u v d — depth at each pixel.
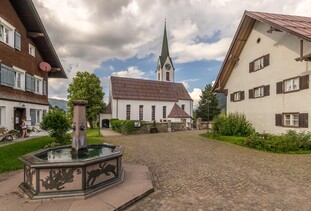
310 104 12.45
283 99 14.63
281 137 12.50
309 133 12.41
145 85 43.94
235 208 4.66
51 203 4.70
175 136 20.62
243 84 19.78
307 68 12.69
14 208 4.51
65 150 7.47
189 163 9.02
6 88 15.35
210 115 55.88
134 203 4.97
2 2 14.81
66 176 4.94
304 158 9.88
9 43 15.95
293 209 4.62
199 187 6.02
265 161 9.33
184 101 45.62
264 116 16.72
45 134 17.89
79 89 36.78
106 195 5.14
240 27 18.14
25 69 18.09
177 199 5.17
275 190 5.74
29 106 18.69
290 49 14.01
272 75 15.77
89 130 32.25
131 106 39.94
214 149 12.65
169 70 58.47
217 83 23.27
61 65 22.41
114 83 41.00
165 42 59.53
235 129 17.03
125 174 6.96
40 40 19.72
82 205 4.61
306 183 6.31
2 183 6.12
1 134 13.76
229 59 20.64
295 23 13.66
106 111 40.28
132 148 13.05
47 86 22.84
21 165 8.20
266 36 16.45
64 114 12.95
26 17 17.23
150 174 7.27
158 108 42.44
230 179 6.75
